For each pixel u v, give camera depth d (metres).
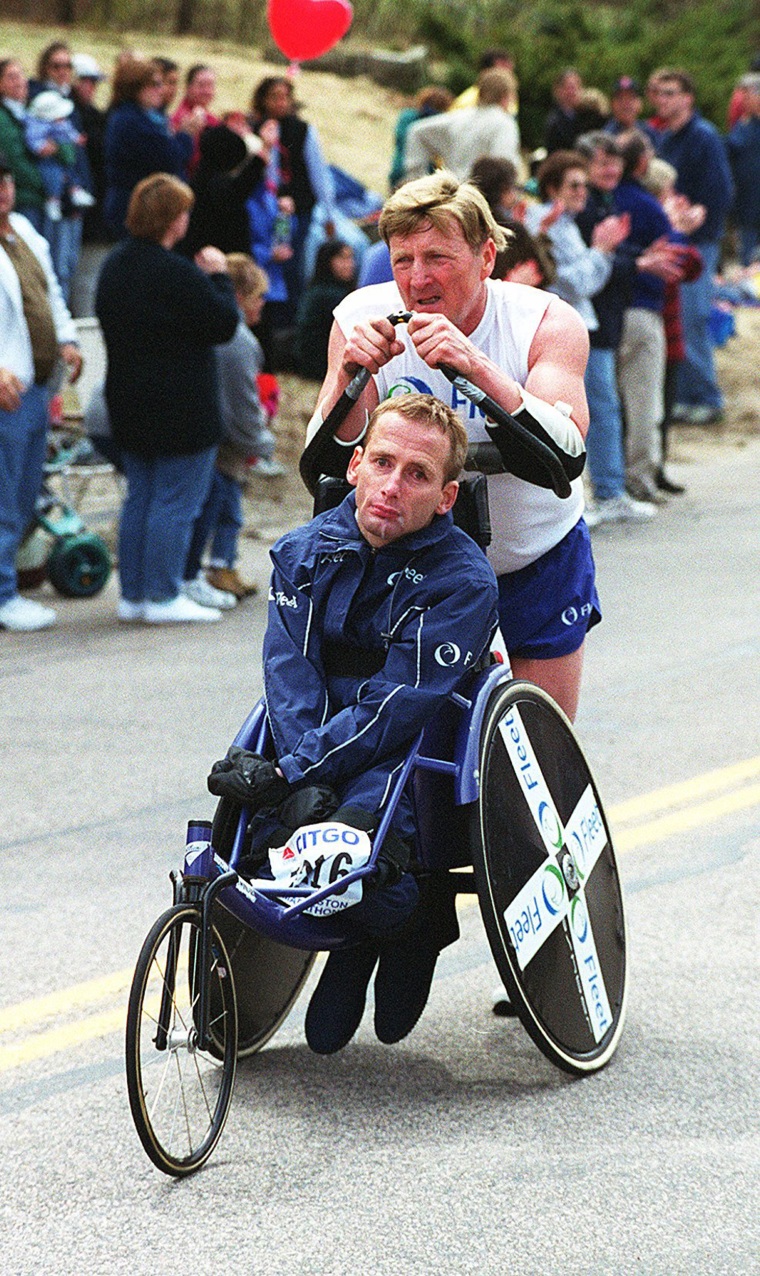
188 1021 13.88
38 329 31.86
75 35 77.19
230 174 43.94
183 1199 12.95
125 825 21.86
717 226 55.44
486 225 13.91
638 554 39.06
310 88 78.94
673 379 45.69
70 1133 14.08
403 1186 13.04
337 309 14.91
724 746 24.66
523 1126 14.01
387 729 13.45
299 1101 14.56
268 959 15.45
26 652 31.16
